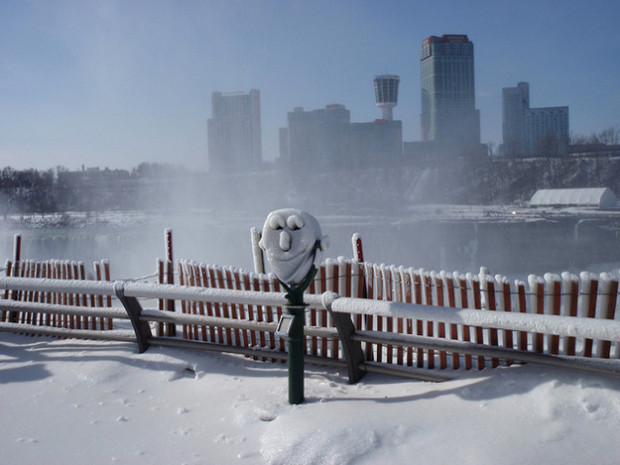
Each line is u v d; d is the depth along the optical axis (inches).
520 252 2422.5
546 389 148.9
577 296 158.1
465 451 133.0
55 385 202.4
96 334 239.1
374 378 188.2
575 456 126.1
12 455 152.3
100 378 205.0
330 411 159.2
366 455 136.9
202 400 184.5
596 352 158.1
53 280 235.3
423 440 139.9
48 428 168.7
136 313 224.2
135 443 156.9
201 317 214.8
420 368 181.3
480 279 170.6
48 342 249.6
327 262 202.5
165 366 211.8
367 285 200.8
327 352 209.0
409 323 187.9
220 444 152.8
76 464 146.4
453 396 158.6
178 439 157.8
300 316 169.5
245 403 175.0
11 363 226.8
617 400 139.9
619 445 127.6
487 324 154.6
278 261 165.2
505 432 137.9
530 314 151.0
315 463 136.7
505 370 164.1
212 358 215.3
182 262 236.8
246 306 217.8
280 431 150.6
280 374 198.8
